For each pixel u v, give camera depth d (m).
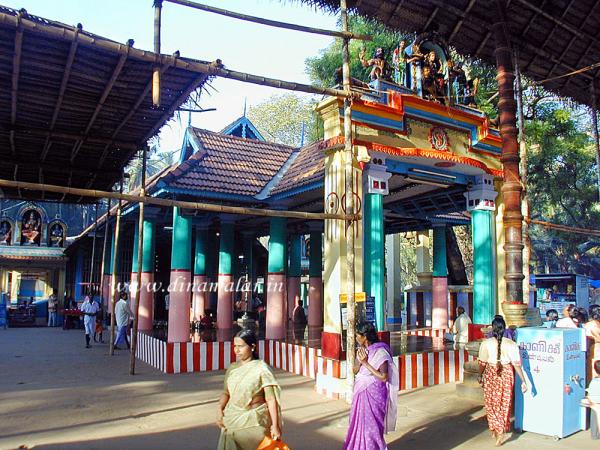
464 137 10.49
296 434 6.23
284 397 8.19
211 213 14.74
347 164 7.39
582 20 8.86
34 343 15.59
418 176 10.32
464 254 22.72
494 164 10.94
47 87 6.55
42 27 4.95
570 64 9.79
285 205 12.50
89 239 21.48
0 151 8.89
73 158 9.31
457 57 12.62
